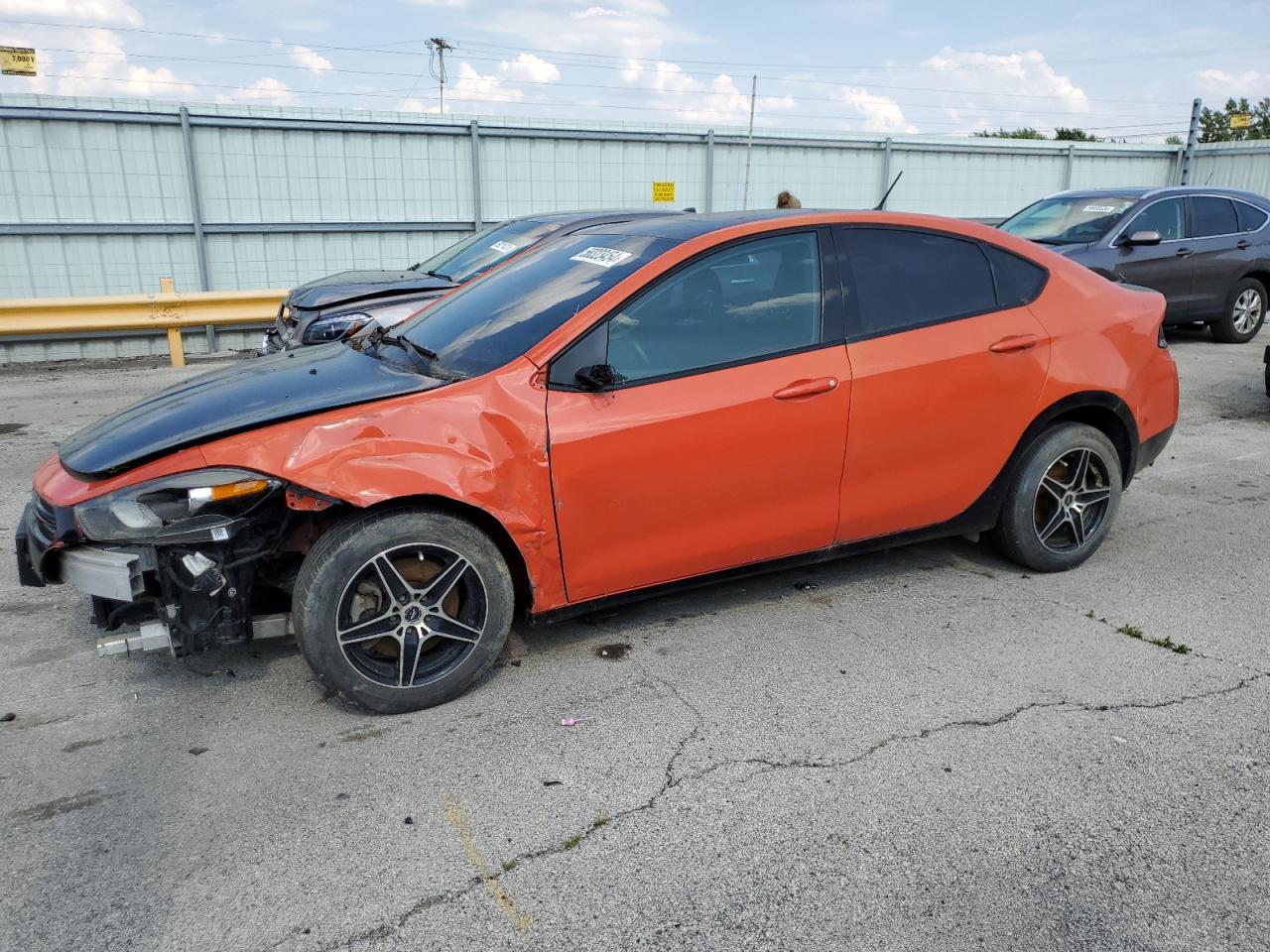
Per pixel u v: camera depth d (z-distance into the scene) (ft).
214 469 9.83
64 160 38.42
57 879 8.04
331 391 10.85
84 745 10.17
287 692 11.30
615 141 49.39
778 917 7.52
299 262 43.80
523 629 12.94
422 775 9.52
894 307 12.69
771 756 9.80
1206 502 18.53
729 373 11.54
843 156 55.62
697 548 11.80
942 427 12.91
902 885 7.89
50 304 36.22
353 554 10.01
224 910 7.65
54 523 10.26
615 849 8.37
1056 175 63.52
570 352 10.93
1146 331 14.65
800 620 13.16
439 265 29.60
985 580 14.53
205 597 10.12
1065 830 8.57
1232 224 36.91
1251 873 8.00
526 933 7.38
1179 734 10.16
